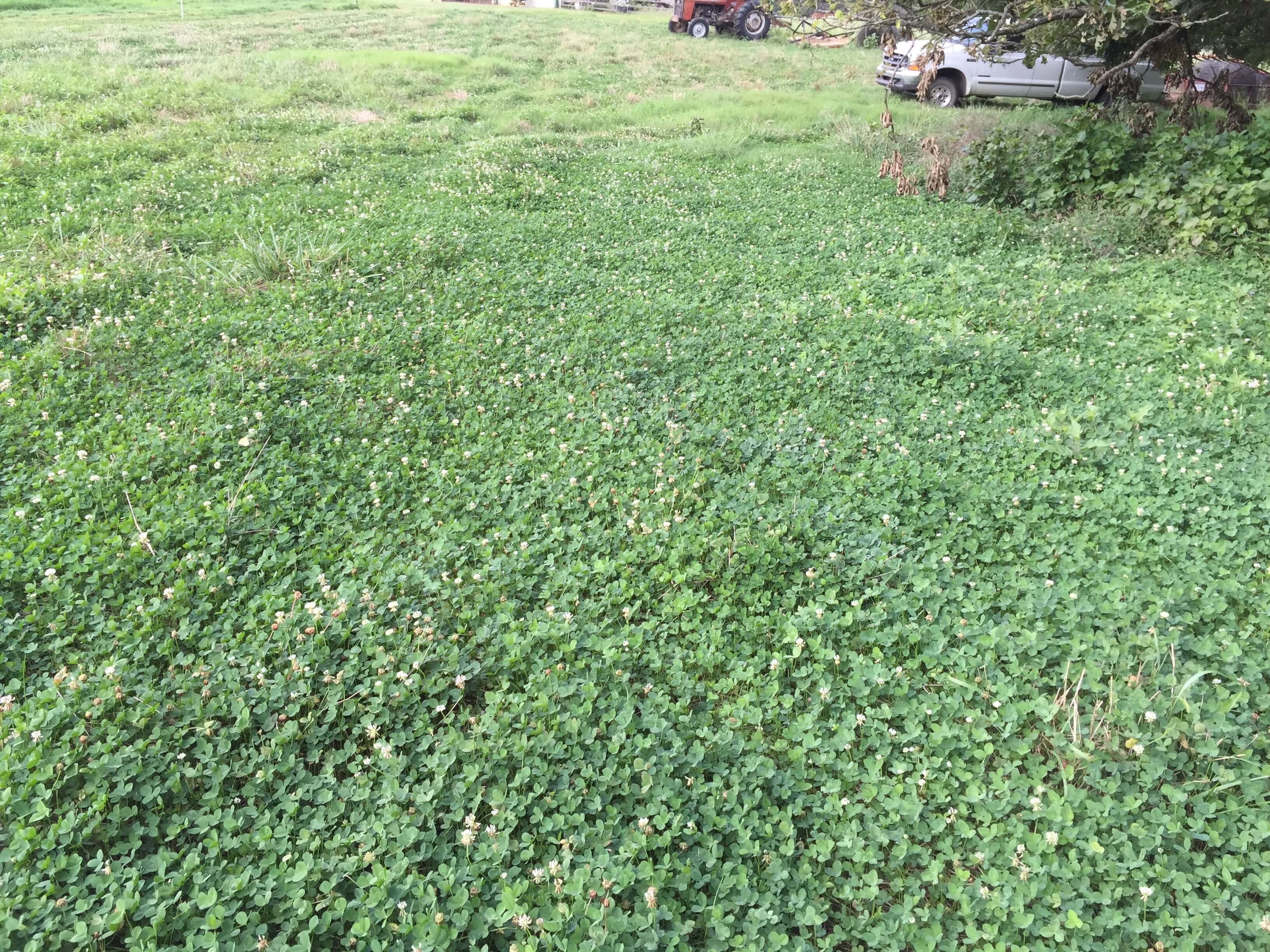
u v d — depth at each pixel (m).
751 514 5.13
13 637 4.04
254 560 4.77
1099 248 9.83
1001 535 5.07
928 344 7.28
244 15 31.03
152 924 2.81
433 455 5.81
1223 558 4.66
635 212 11.38
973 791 3.42
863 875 3.21
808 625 4.30
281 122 15.92
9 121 14.17
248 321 7.42
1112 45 12.38
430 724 3.74
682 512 5.20
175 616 4.23
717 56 26.16
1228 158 9.77
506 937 2.96
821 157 15.27
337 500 5.31
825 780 3.56
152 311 7.64
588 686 3.84
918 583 4.52
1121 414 6.15
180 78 18.77
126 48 22.09
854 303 8.46
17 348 6.90
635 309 8.02
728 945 2.92
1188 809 3.47
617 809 3.40
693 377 6.88
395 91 19.56
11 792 3.12
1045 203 11.41
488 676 4.08
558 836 3.29
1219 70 17.64
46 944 2.75
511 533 4.96
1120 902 3.10
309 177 12.46
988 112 17.64
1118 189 10.66
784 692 4.02
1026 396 6.57
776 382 6.79
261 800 3.39
